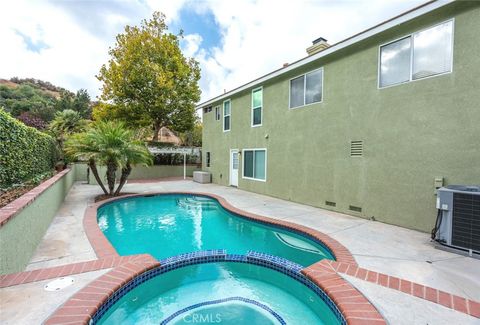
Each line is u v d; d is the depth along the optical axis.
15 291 2.92
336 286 3.22
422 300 2.91
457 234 4.41
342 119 7.69
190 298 3.63
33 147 7.71
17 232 3.49
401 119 6.24
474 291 3.19
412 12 5.79
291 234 6.15
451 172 5.41
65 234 5.30
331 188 8.05
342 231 5.78
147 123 20.20
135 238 6.25
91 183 14.32
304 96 9.10
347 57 7.52
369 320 2.55
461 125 5.27
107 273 3.44
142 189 12.83
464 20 5.20
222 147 14.80
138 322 3.12
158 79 18.89
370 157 6.93
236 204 8.96
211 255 4.46
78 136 9.96
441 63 5.56
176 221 7.81
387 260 4.12
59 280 3.21
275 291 3.85
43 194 5.14
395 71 6.39
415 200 5.96
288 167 9.80
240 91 12.63
